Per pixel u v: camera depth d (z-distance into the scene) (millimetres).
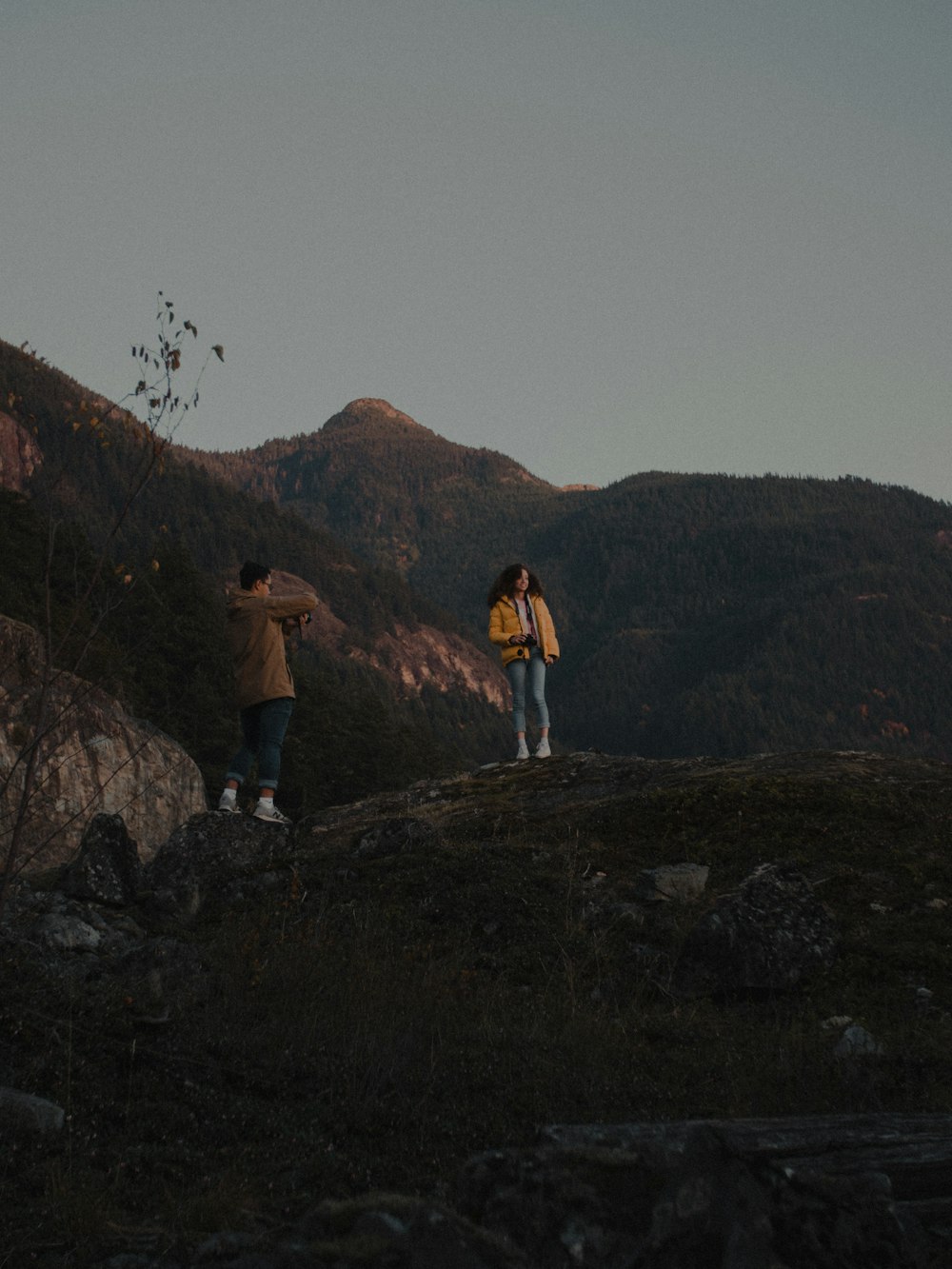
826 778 8828
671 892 7137
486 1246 2049
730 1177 2328
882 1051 4738
